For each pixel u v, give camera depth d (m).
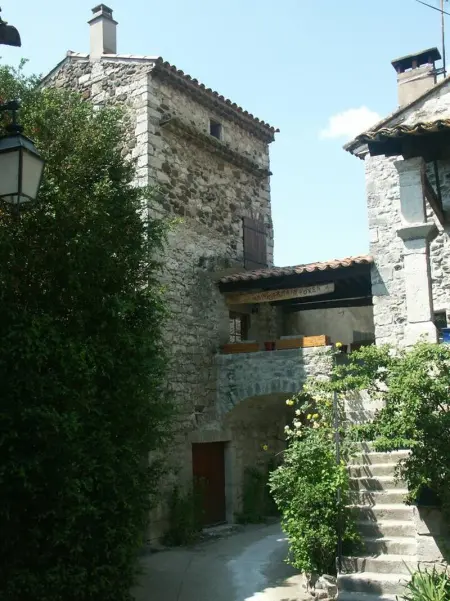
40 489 5.37
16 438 5.38
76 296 6.20
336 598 5.88
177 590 6.87
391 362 6.17
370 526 6.59
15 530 5.43
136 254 6.95
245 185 12.89
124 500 6.00
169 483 9.88
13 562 5.40
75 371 5.72
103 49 11.36
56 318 6.02
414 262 7.21
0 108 4.46
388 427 5.79
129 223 7.08
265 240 13.27
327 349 10.24
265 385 10.70
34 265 6.02
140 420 6.50
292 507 6.74
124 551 5.95
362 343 13.40
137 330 6.79
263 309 12.86
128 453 6.27
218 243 11.77
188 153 11.33
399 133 7.50
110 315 6.30
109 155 7.05
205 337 11.07
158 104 10.73
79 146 6.81
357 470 7.39
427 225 7.17
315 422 8.07
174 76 10.91
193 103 11.59
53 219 6.02
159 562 8.29
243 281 11.24
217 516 11.02
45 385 5.45
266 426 12.55
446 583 5.28
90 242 6.10
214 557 8.58
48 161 6.45
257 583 7.09
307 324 14.05
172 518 9.70
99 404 6.15
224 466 11.36
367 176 10.48
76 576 5.46
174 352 10.31
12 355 5.26
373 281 10.07
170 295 10.39
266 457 12.39
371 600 5.63
